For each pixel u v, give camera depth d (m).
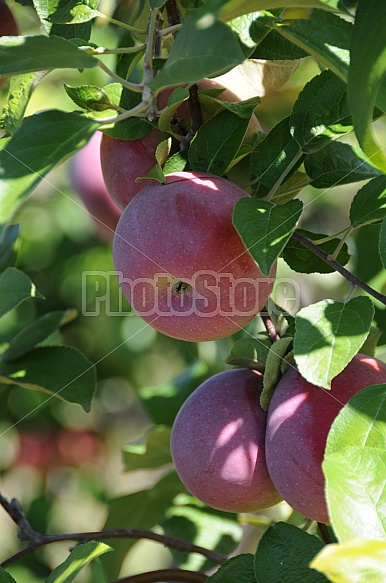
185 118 1.60
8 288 1.58
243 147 1.52
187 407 1.55
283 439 1.39
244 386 1.54
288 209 1.28
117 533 1.79
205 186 1.38
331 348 1.22
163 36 1.47
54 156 1.12
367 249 2.08
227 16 1.17
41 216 3.52
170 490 2.11
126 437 3.95
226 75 1.67
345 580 0.87
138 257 1.36
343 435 1.19
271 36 1.48
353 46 1.08
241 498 1.50
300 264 1.63
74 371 1.81
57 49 1.17
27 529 1.76
